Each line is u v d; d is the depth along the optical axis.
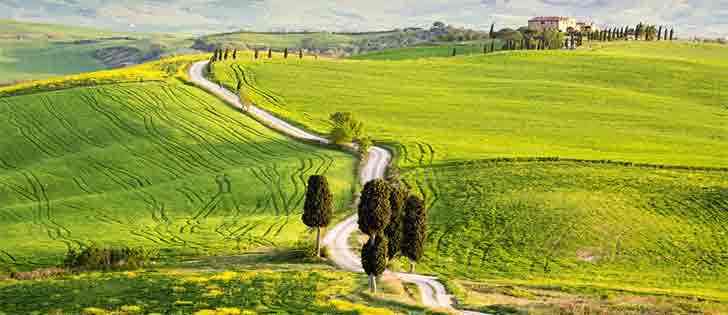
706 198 83.81
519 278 62.84
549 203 82.50
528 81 185.62
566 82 184.50
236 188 98.38
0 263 67.06
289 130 132.88
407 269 64.44
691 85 180.00
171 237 76.00
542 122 142.50
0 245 73.94
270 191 97.06
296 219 84.50
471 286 54.09
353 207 89.38
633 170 97.81
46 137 126.62
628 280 62.38
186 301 40.84
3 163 116.88
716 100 166.25
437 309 43.03
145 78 166.12
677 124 142.75
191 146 121.31
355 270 61.56
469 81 185.75
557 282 60.03
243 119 139.00
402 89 174.25
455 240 74.19
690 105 161.25
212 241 73.69
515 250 71.06
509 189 89.56
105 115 136.50
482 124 139.88
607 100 164.12
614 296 51.47
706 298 52.19
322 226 66.75
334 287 48.31
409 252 59.72
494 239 74.06
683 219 77.88
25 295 43.00
